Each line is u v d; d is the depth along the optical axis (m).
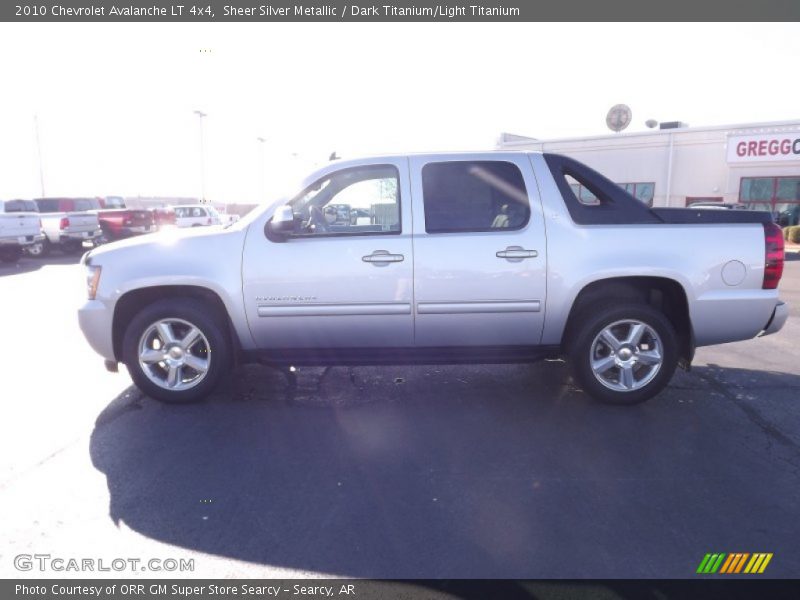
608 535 3.16
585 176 4.98
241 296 4.86
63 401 5.25
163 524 3.32
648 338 4.98
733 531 3.19
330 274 4.82
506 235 4.80
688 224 4.84
